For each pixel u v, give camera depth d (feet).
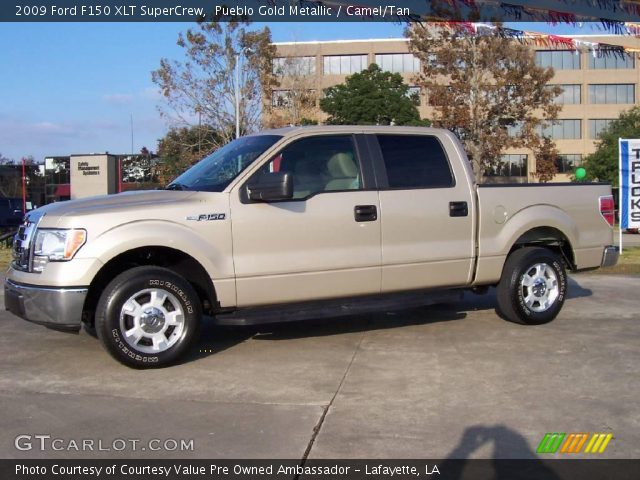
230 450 13.38
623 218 47.57
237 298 19.58
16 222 69.72
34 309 18.15
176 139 90.27
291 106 95.25
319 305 20.85
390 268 21.49
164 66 86.07
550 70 96.27
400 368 19.02
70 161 114.93
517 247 24.66
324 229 20.49
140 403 16.06
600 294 31.68
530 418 15.08
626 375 18.30
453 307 28.25
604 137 175.63
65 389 17.11
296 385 17.47
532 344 21.70
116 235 18.10
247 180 19.84
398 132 22.48
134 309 18.43
